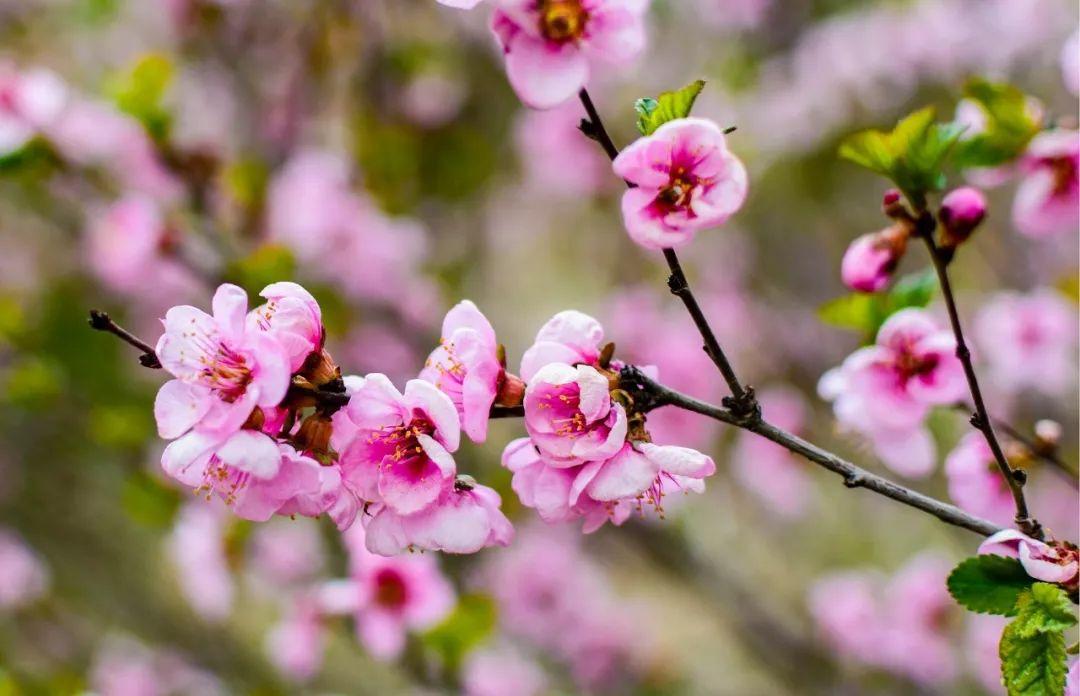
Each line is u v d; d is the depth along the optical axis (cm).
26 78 115
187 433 75
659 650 190
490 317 193
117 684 171
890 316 85
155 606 188
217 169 120
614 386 75
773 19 183
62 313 167
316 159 139
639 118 77
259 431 75
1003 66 159
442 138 165
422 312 154
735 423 77
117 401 158
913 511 200
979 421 78
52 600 185
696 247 186
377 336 149
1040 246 156
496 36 78
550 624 174
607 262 197
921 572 152
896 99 167
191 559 130
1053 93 155
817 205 181
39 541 191
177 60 159
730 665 212
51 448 178
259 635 178
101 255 135
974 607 76
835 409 86
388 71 159
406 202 164
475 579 164
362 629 98
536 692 148
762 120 173
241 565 131
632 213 75
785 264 185
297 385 76
